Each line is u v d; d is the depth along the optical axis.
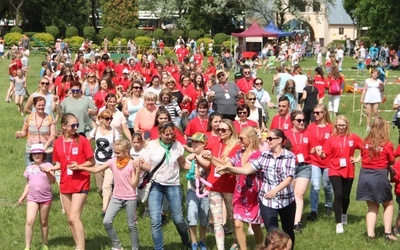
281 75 21.36
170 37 69.50
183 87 15.50
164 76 18.84
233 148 9.13
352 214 11.59
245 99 12.57
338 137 10.38
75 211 9.10
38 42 61.75
